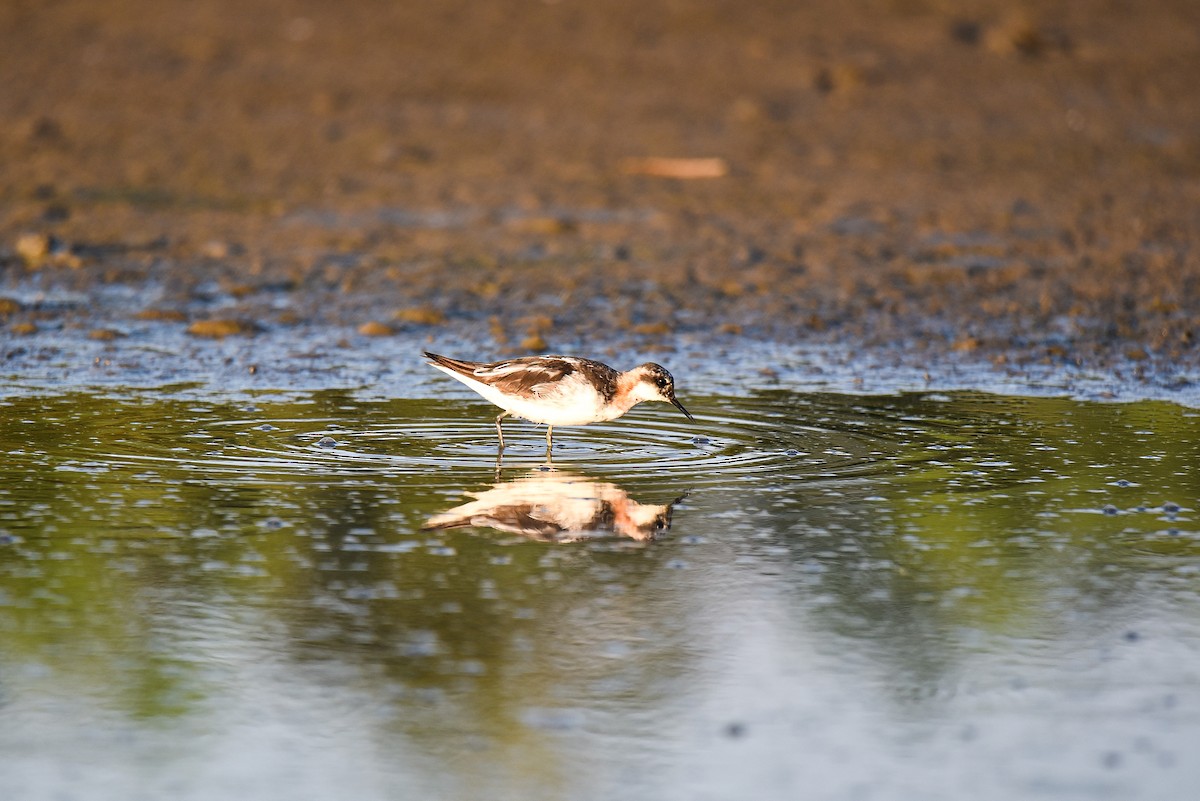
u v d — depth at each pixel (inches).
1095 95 2236.7
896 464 810.2
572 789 475.2
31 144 1879.9
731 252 1466.5
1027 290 1325.0
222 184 1740.9
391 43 2353.6
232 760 490.6
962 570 650.2
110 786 473.4
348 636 577.6
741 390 997.2
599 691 540.4
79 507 716.0
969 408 946.7
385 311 1230.3
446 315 1218.6
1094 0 2605.8
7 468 778.2
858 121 2080.5
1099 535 692.7
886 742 505.4
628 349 1120.2
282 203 1658.5
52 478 761.6
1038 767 487.2
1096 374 1050.7
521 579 635.5
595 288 1321.4
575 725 516.7
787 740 507.8
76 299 1250.0
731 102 2145.7
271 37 2370.8
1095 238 1540.4
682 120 2068.2
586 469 798.5
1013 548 676.7
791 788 475.8
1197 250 1485.0
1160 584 633.0
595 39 2375.7
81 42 2317.9
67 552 657.0
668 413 930.7
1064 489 764.0
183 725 512.4
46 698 527.5
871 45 2379.4
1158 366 1075.3
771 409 942.4
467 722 517.0
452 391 986.1
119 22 2402.8
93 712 519.5
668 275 1374.3
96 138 1924.2
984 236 1549.0
